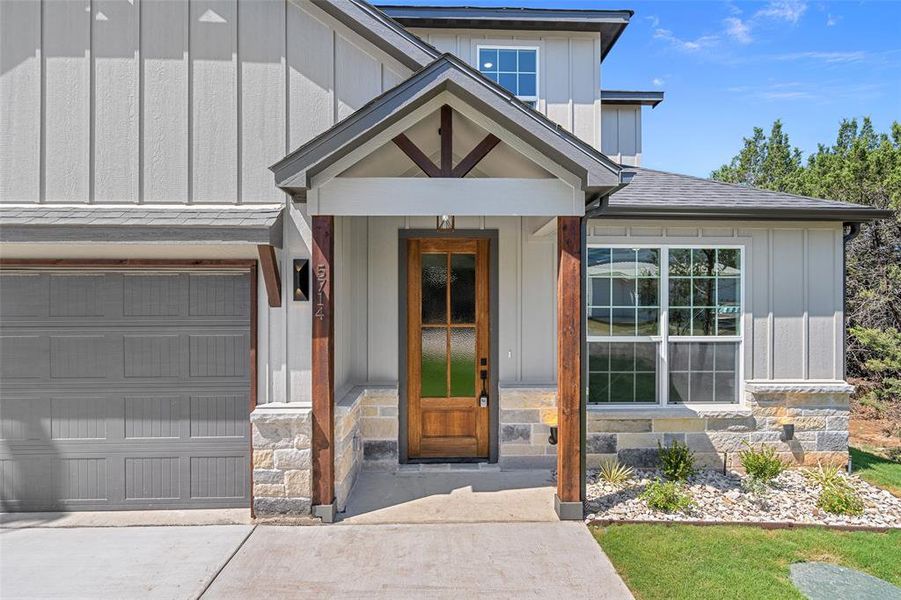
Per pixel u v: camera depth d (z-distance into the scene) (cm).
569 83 794
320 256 497
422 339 704
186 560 435
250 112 530
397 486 607
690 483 616
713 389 690
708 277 689
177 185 528
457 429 706
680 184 772
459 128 534
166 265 530
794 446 677
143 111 527
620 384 684
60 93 524
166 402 536
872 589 393
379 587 397
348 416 580
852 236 690
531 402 677
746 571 416
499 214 484
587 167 461
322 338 502
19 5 525
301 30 534
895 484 620
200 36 529
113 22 525
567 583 402
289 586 397
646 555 440
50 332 533
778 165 2500
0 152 521
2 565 427
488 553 446
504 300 693
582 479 513
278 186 456
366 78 535
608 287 682
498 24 769
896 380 904
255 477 507
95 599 380
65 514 527
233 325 537
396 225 689
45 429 533
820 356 690
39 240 462
